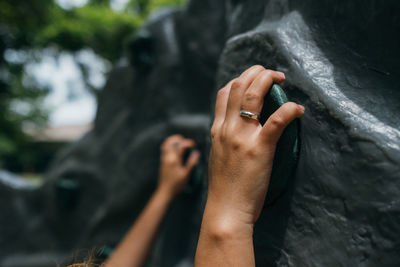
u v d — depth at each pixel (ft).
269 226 1.78
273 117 1.55
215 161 1.62
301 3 1.95
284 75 1.78
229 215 1.53
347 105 1.60
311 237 1.61
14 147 20.10
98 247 5.05
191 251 4.08
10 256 6.35
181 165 3.67
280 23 1.94
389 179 1.44
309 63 1.76
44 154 29.53
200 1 4.67
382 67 1.69
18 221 6.57
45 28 18.16
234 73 2.07
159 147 4.71
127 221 5.02
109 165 5.74
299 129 1.72
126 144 5.39
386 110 1.58
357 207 1.49
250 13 2.29
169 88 4.77
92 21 18.38
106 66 20.74
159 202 3.51
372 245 1.44
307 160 1.67
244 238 1.52
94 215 5.87
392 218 1.41
